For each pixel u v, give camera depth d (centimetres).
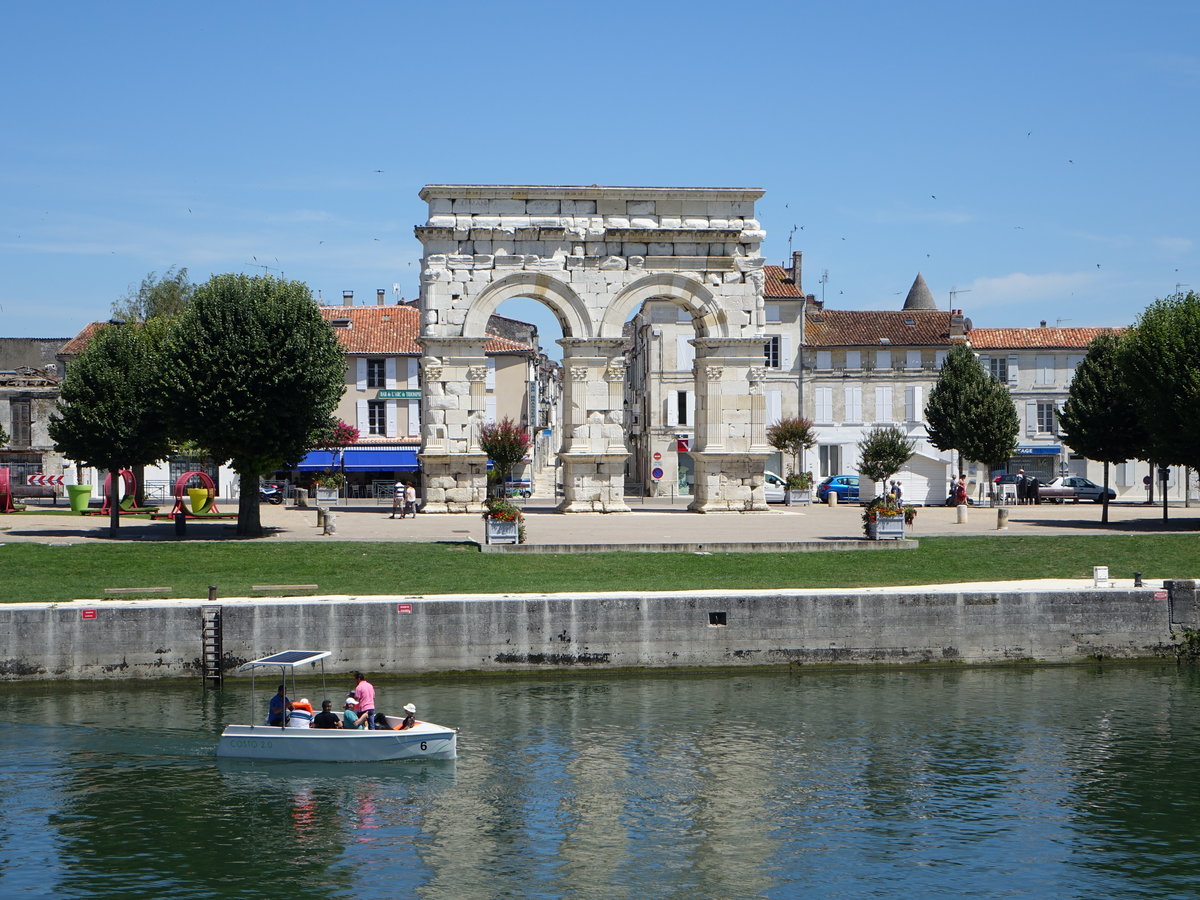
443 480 6656
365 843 3044
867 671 4500
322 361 5666
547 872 2902
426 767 3509
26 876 2848
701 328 6800
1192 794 3338
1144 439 6962
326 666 4303
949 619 4562
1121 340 7181
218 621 4256
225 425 5438
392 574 4838
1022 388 10150
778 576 4919
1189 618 4656
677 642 4447
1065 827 3138
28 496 8506
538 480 10875
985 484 9738
